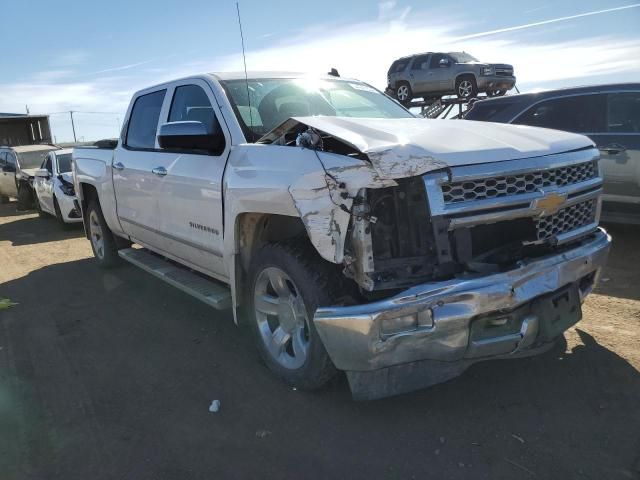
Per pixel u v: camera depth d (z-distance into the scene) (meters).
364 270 2.71
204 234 4.00
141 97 5.34
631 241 6.67
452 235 2.78
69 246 8.90
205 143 3.74
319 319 2.83
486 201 2.78
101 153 6.21
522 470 2.59
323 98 4.39
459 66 15.04
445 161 2.72
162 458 2.84
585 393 3.21
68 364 4.05
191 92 4.42
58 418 3.28
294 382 3.35
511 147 2.97
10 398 3.54
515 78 15.73
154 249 5.25
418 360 2.77
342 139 2.87
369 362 2.73
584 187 3.24
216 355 4.06
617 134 6.43
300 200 2.83
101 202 6.19
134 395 3.52
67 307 5.45
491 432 2.90
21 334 4.75
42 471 2.78
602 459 2.63
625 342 3.83
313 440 2.92
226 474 2.70
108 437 3.05
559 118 6.98
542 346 3.15
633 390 3.21
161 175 4.49
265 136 3.54
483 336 2.82
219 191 3.66
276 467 2.73
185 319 4.88
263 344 3.57
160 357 4.09
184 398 3.45
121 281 6.29
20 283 6.55
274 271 3.31
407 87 16.38
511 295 2.75
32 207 13.87
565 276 3.00
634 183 6.31
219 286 4.24
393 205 2.83
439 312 2.67
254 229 3.51
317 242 2.76
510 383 3.37
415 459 2.72
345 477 2.62
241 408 3.28
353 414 3.14
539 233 3.02
